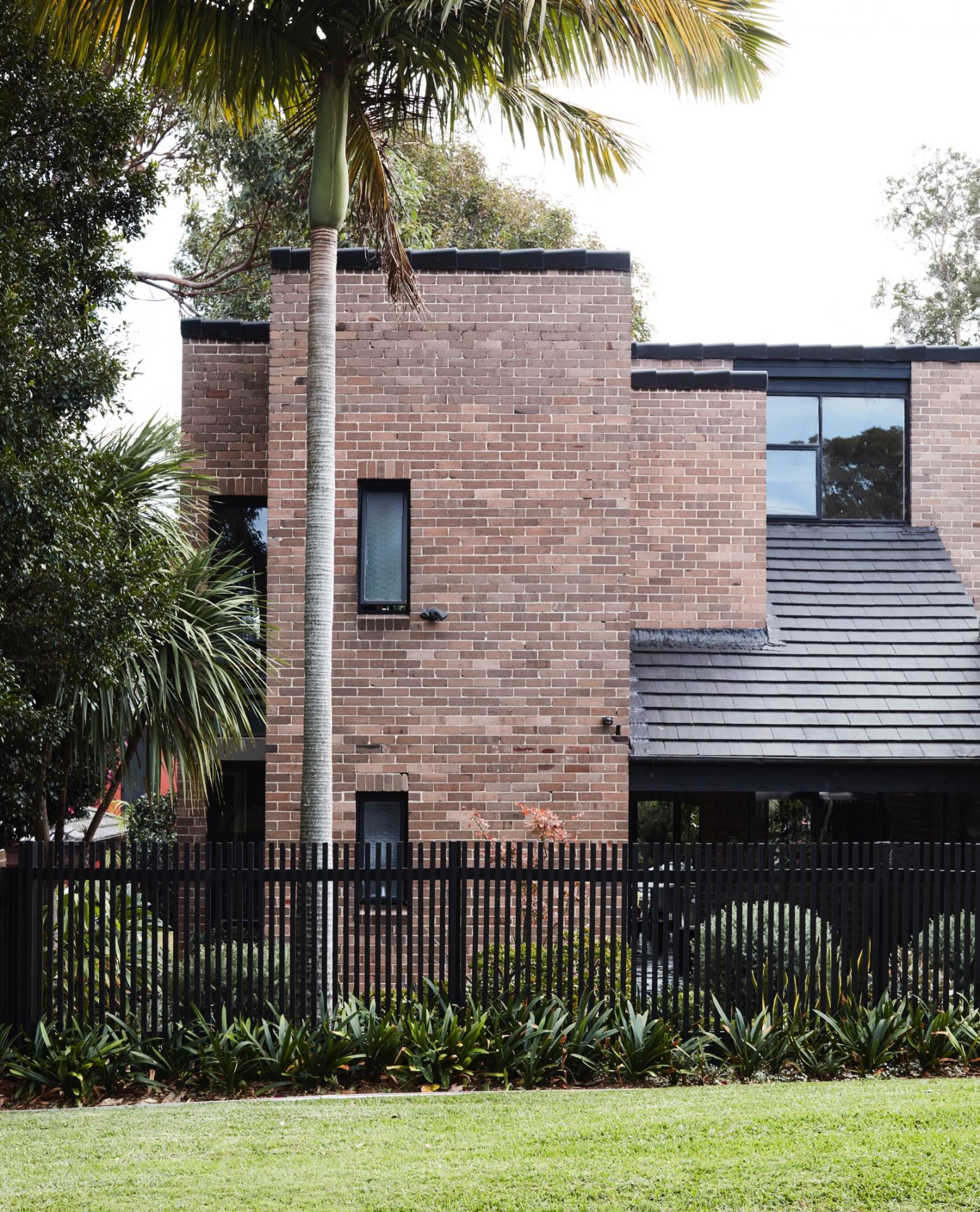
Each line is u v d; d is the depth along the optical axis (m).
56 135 9.43
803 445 15.95
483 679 12.40
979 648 14.16
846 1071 8.46
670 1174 5.90
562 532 12.48
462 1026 8.51
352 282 12.59
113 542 9.18
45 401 8.81
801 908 8.99
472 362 12.55
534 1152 6.30
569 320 12.57
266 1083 8.08
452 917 8.88
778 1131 6.56
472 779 12.34
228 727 11.27
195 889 8.86
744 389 14.40
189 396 13.73
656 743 12.67
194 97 9.83
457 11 8.67
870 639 14.22
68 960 8.56
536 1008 8.73
